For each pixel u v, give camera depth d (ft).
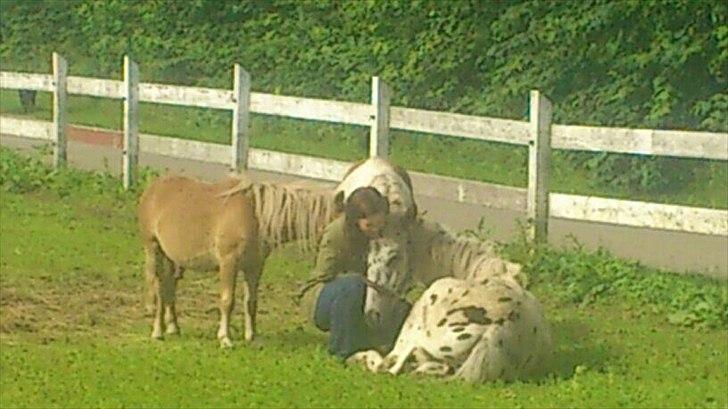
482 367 31.71
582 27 73.36
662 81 71.15
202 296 42.27
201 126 92.89
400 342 32.76
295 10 93.45
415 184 51.80
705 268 47.19
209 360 33.78
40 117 99.76
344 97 85.51
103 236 51.83
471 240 35.47
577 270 43.45
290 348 35.37
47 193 61.77
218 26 98.12
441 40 81.41
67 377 32.17
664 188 70.44
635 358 35.27
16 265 45.62
